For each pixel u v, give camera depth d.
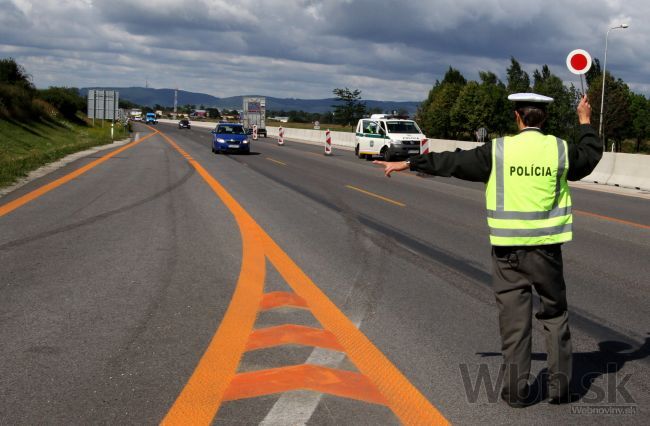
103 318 5.55
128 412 3.75
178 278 7.02
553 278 3.77
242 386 4.15
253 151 35.78
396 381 4.28
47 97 57.72
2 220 10.62
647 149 85.38
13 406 3.81
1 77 50.59
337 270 7.61
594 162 3.85
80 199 13.42
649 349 5.11
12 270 7.24
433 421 3.71
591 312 6.14
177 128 95.50
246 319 5.61
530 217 3.71
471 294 6.63
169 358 4.63
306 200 14.41
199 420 3.66
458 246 9.33
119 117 82.75
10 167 18.66
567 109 75.31
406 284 7.00
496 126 79.94
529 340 3.86
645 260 8.71
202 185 16.84
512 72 104.00
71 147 30.98
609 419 3.80
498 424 3.69
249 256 8.24
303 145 47.81
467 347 4.98
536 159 3.73
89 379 4.23
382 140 30.30
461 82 104.38
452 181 20.64
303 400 3.95
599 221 12.55
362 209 13.18
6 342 4.91
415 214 12.67
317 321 5.60
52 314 5.64
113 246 8.70
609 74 72.56
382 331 5.34
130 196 14.14
